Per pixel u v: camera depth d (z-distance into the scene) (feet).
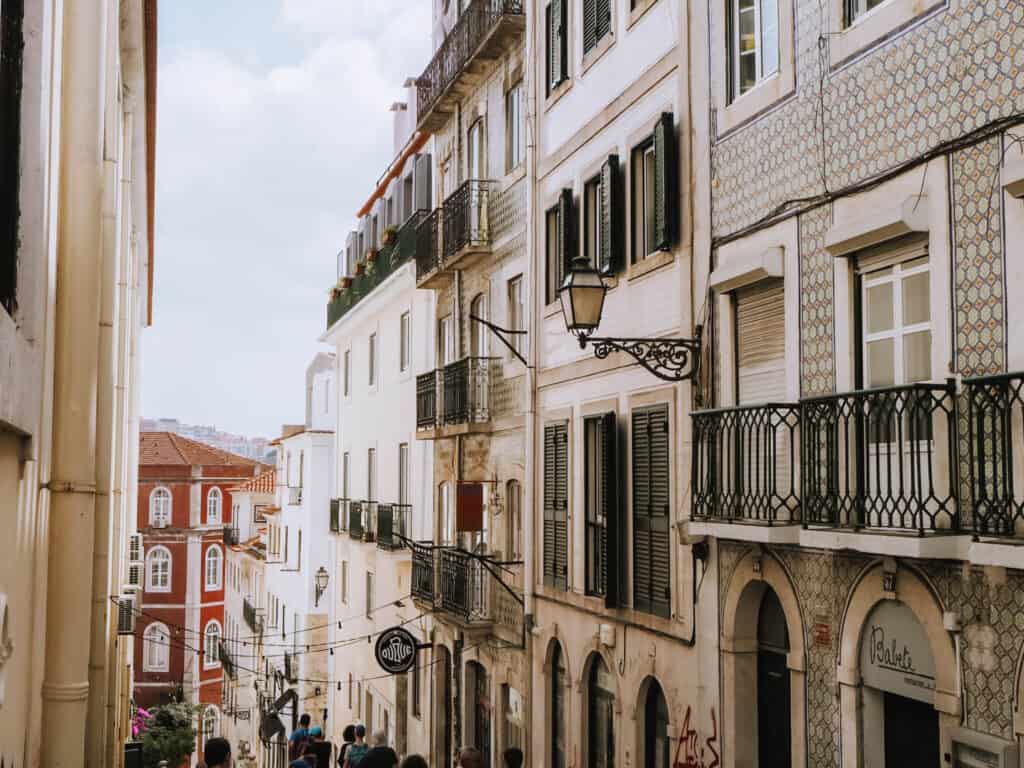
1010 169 23.09
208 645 209.26
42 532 25.57
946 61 26.08
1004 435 22.53
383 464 91.20
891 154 28.17
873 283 29.14
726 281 35.65
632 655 43.57
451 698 68.74
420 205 79.87
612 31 46.73
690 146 39.37
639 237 44.42
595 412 47.88
